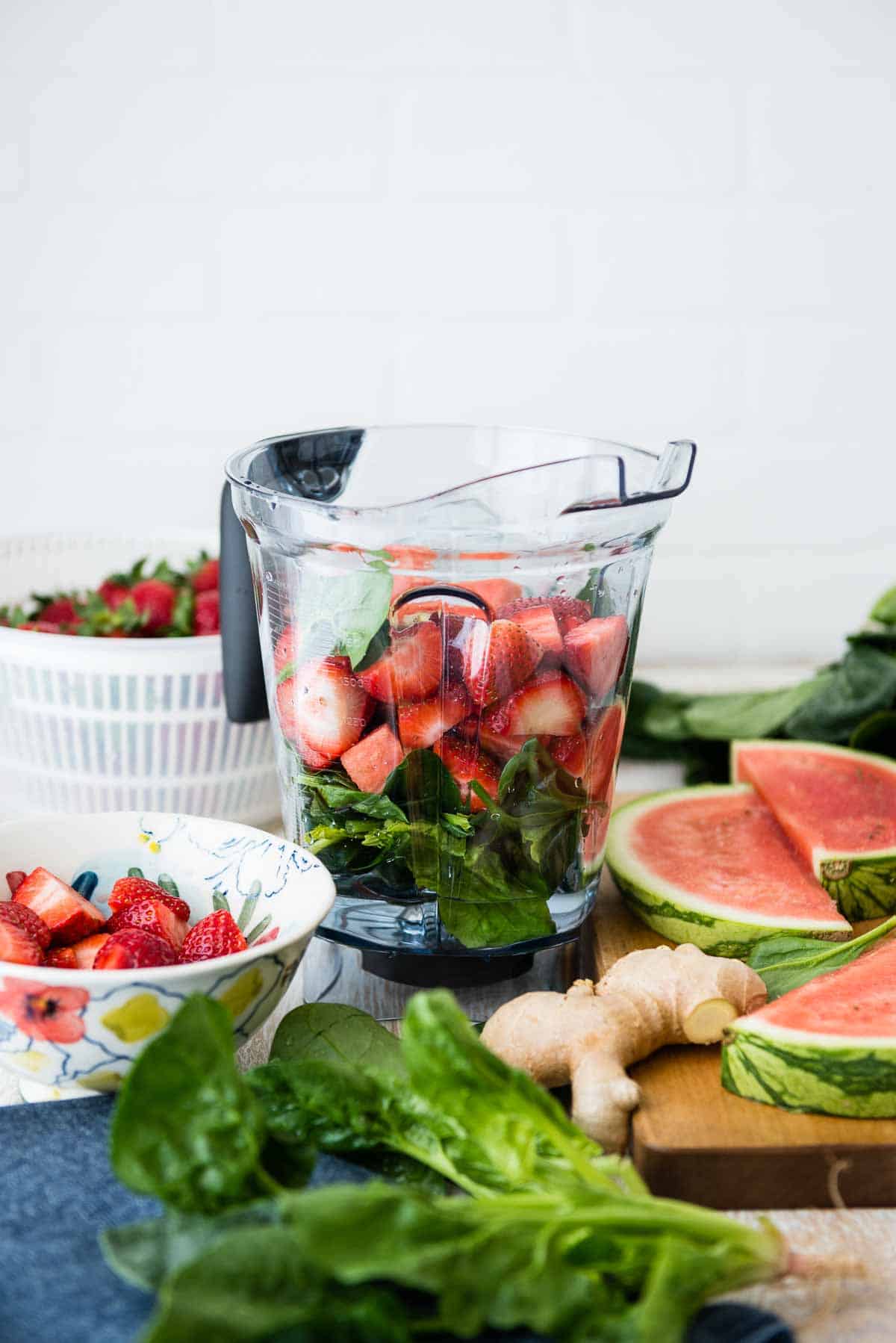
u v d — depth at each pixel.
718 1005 0.71
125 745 0.99
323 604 0.71
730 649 1.52
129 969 0.63
